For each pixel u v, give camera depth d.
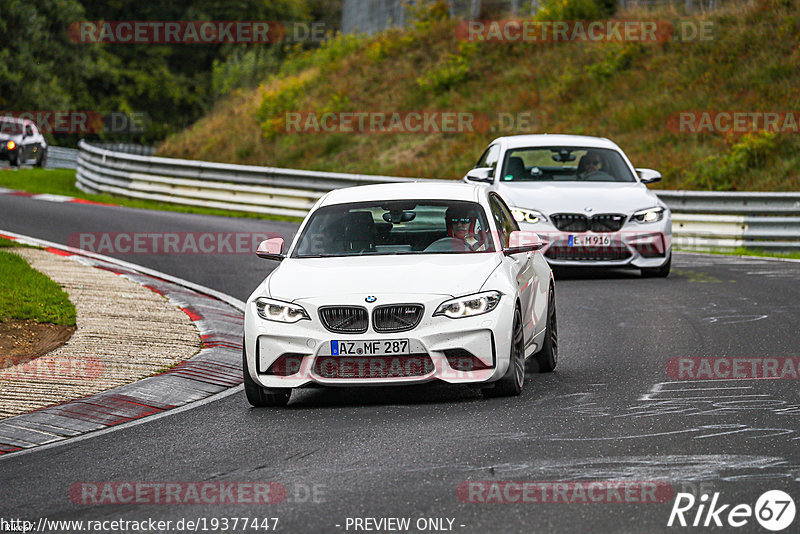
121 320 41.38
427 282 28.95
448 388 31.14
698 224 72.31
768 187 84.19
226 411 29.12
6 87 187.75
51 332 38.94
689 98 103.88
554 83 118.06
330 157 116.00
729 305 45.59
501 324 28.59
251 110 137.88
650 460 21.73
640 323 41.75
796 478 20.12
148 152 140.62
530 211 53.94
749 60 107.50
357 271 29.86
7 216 77.06
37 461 24.12
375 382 28.22
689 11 123.88
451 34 138.12
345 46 149.50
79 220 76.62
